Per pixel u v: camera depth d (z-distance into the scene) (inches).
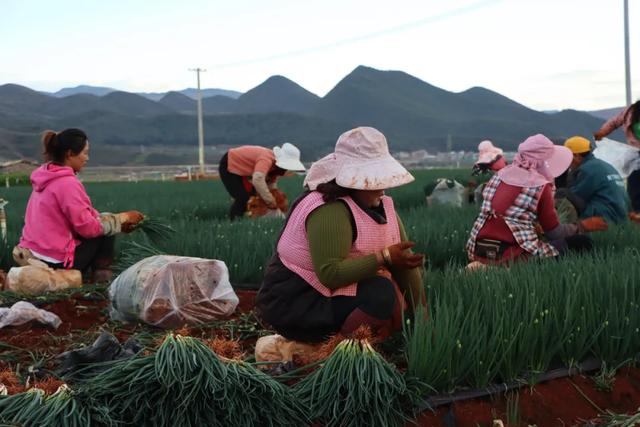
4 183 1942.7
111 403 138.0
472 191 594.6
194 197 847.7
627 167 417.4
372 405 145.9
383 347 189.2
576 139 389.1
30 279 263.7
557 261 243.3
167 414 136.9
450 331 163.3
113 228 282.4
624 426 148.3
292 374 163.0
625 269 211.3
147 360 140.8
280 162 444.8
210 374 136.9
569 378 177.5
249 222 395.5
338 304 175.5
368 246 175.0
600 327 181.0
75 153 276.4
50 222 272.8
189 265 226.8
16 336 215.5
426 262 313.6
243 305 254.7
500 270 213.5
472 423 156.1
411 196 713.6
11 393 145.1
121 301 229.8
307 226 173.9
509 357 168.4
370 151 171.9
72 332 224.8
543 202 256.8
